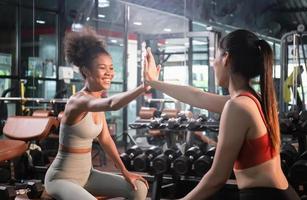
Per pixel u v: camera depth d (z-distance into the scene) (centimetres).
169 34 629
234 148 138
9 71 661
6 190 216
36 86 671
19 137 318
